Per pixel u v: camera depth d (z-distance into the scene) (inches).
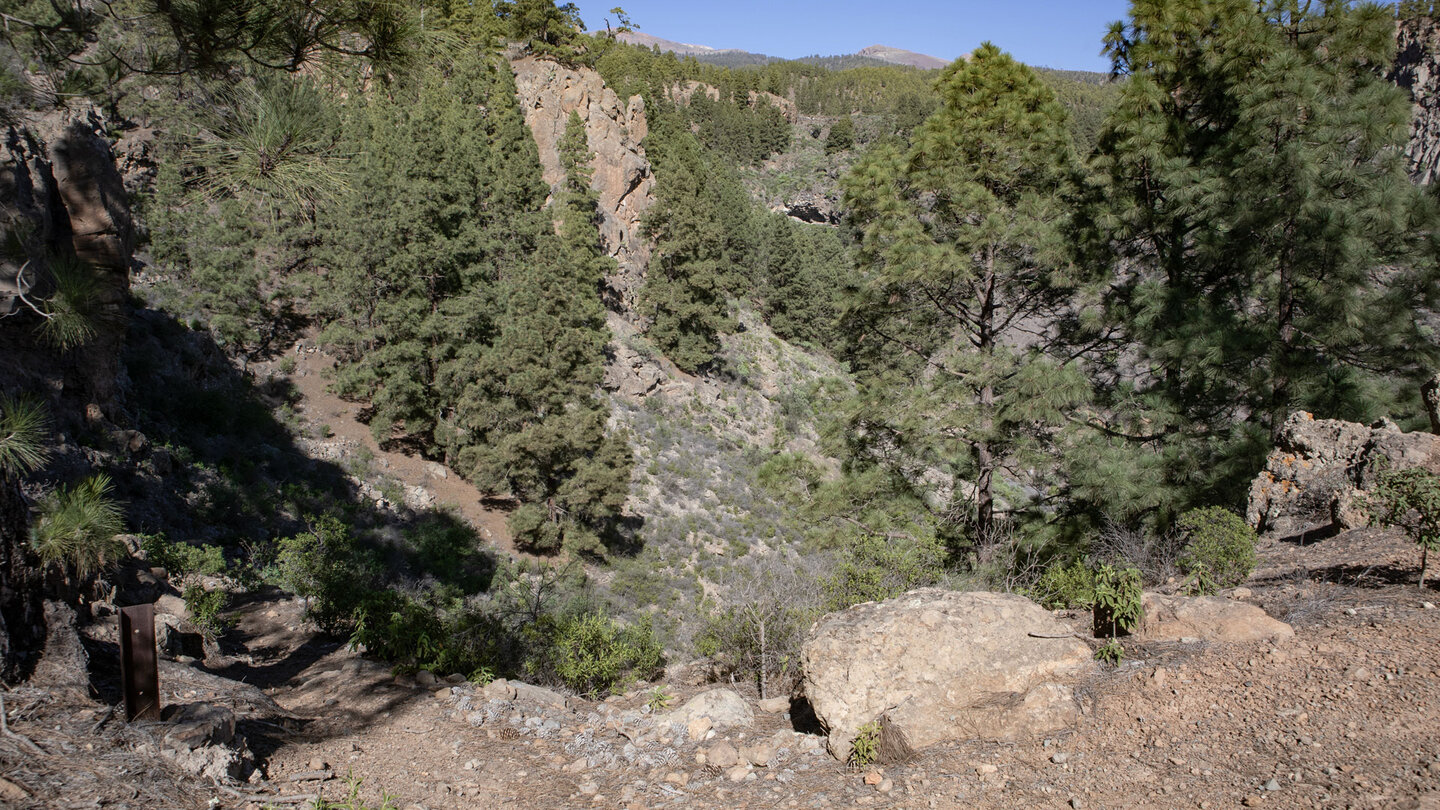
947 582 352.2
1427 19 619.8
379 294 1401.3
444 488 1328.7
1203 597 243.1
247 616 457.7
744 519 1485.0
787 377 2500.0
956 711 212.8
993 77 613.3
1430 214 518.0
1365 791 150.6
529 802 206.5
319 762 219.3
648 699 297.0
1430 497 251.4
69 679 207.6
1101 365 642.8
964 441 610.9
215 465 956.6
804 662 232.8
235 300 1376.7
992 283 634.2
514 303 1412.4
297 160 207.6
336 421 1355.8
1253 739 178.5
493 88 2068.2
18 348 387.5
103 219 441.4
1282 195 530.6
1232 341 526.9
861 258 648.4
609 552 1275.8
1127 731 195.5
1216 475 512.4
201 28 191.2
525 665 342.0
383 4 203.9
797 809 191.8
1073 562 465.1
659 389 1924.2
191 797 177.8
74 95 208.7
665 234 2277.3
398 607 373.1
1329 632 217.8
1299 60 526.6
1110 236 623.2
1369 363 588.4
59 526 204.4
